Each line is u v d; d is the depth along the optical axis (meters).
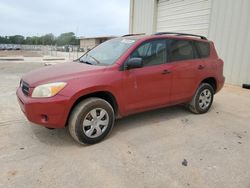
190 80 4.42
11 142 3.33
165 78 3.97
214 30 8.70
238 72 8.11
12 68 12.65
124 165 2.80
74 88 3.03
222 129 4.04
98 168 2.72
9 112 4.63
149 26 11.97
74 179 2.51
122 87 3.46
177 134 3.77
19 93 3.42
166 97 4.11
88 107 3.15
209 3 8.78
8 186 2.36
